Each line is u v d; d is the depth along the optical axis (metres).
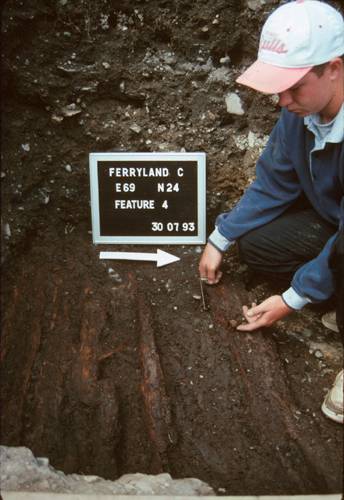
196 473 1.77
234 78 2.45
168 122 2.49
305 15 1.63
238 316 2.19
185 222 2.48
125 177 2.44
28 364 2.05
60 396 1.94
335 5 2.27
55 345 2.12
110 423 1.86
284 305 1.95
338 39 1.64
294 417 1.88
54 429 1.85
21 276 2.39
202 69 2.45
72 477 1.70
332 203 1.96
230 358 2.07
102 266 2.42
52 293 2.31
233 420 1.90
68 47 2.41
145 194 2.46
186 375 2.03
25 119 2.47
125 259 2.45
